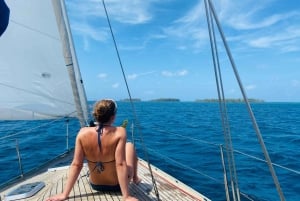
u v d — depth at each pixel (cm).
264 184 751
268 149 1257
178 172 817
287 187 734
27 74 479
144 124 2230
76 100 504
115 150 298
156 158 988
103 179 317
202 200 372
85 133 304
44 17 475
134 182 364
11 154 1011
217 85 205
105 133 299
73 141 1252
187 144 1305
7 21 325
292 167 946
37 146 1148
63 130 1596
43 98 498
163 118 3008
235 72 168
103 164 308
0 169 830
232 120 2880
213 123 2494
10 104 473
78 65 545
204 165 903
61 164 575
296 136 1747
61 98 514
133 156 349
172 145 1277
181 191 401
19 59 470
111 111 303
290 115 4222
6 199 357
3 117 477
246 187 721
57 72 503
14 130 1558
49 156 979
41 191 382
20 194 359
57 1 477
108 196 315
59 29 486
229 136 206
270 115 4069
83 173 420
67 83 515
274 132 1930
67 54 488
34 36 476
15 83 471
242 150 1216
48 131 1552
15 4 456
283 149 1269
